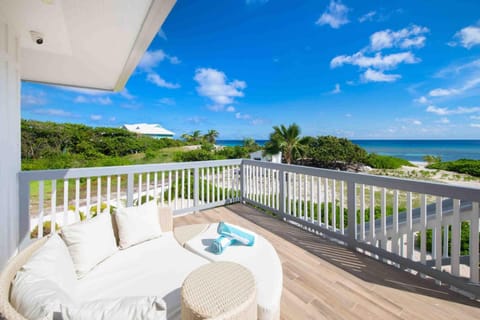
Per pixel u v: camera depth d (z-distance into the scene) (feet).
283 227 11.50
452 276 6.41
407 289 6.47
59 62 11.34
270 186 13.41
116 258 5.77
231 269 4.35
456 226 6.36
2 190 6.97
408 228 7.37
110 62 11.31
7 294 3.02
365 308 5.68
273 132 51.01
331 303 5.85
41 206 8.73
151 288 4.56
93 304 2.64
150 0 6.43
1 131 6.89
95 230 5.60
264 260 5.57
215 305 3.33
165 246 6.43
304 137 50.49
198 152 64.69
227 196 15.57
